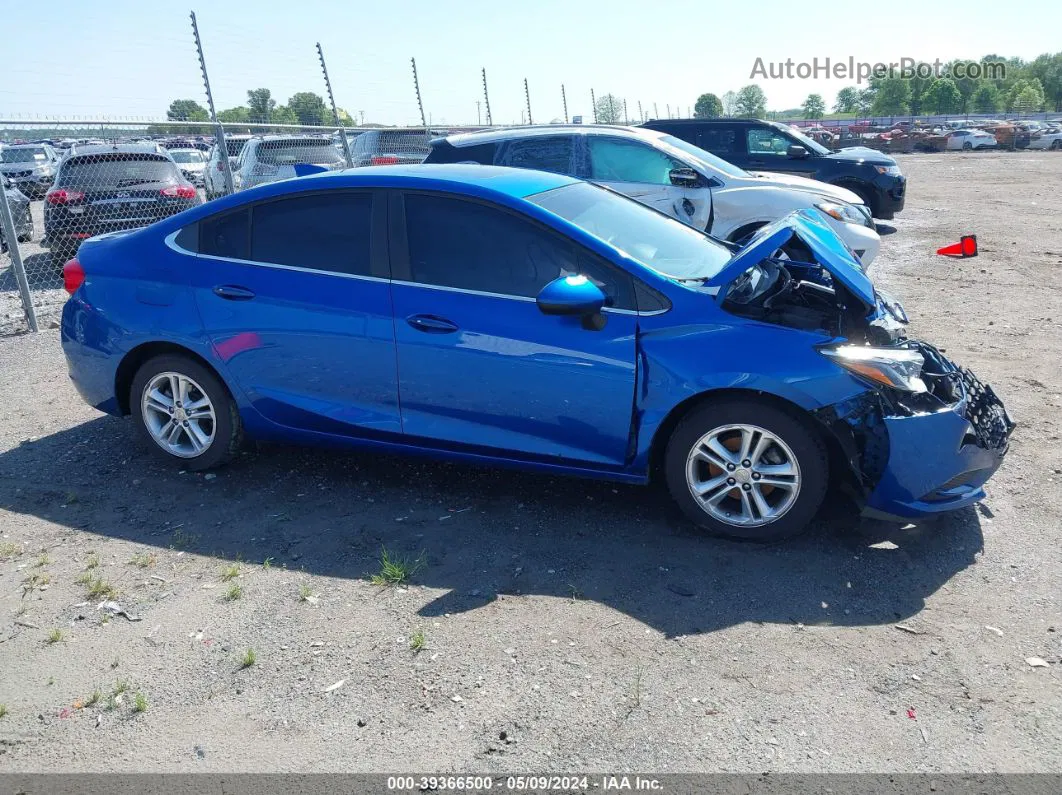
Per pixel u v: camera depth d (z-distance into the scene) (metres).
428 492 4.52
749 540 3.91
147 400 4.77
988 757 2.60
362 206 4.30
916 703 2.85
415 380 4.18
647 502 4.33
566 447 4.05
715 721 2.78
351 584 3.66
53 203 10.67
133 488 4.64
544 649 3.17
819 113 133.00
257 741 2.75
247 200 4.50
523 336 3.94
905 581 3.58
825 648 3.14
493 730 2.77
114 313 4.69
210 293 4.48
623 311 3.86
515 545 3.95
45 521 4.29
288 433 4.57
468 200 4.15
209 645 3.26
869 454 3.67
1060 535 3.94
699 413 3.80
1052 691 2.89
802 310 3.99
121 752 2.72
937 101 108.00
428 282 4.13
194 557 3.92
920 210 16.61
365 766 2.63
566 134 9.07
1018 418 5.39
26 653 3.24
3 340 7.86
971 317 8.06
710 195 8.70
